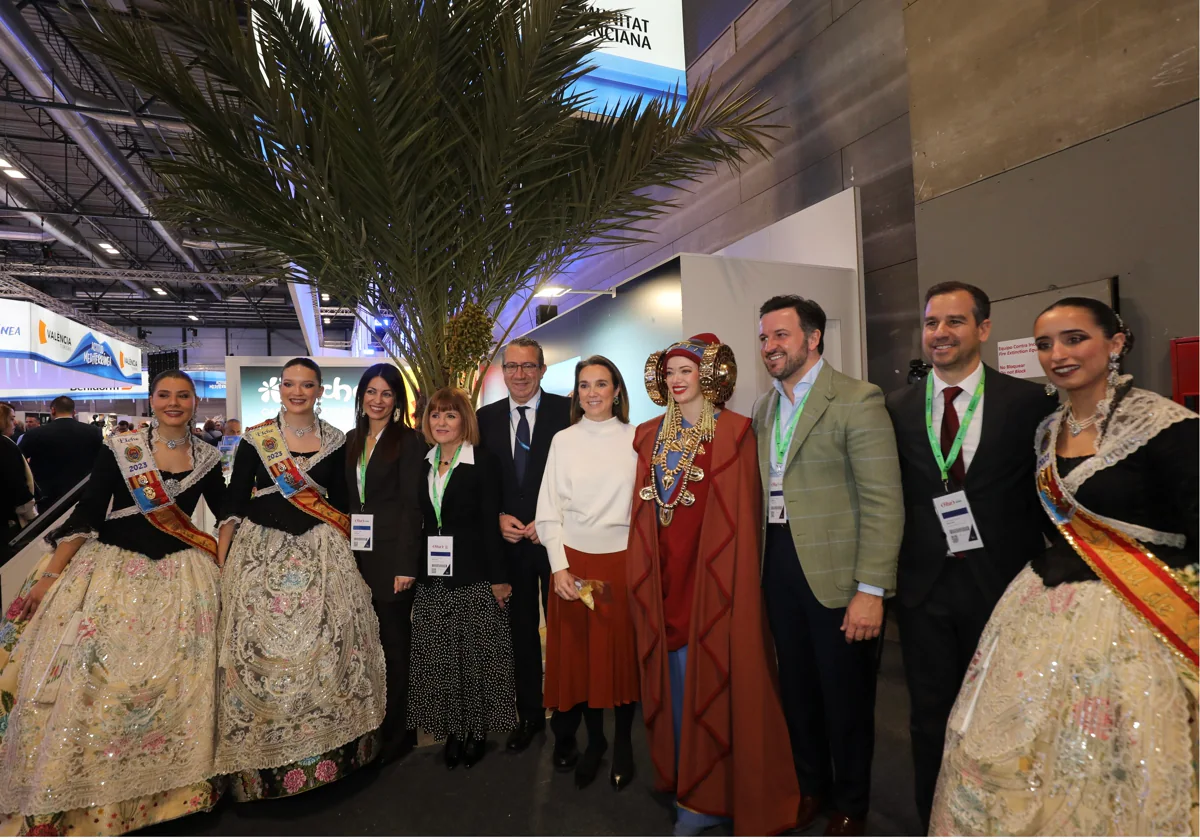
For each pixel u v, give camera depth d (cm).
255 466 248
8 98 851
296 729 216
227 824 208
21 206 1316
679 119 361
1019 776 131
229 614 225
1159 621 128
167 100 304
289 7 297
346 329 2677
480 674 242
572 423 248
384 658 252
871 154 430
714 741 190
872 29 428
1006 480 165
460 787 227
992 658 147
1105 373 142
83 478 531
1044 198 292
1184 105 244
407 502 251
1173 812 117
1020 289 302
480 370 365
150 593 218
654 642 204
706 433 204
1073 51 280
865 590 176
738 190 562
